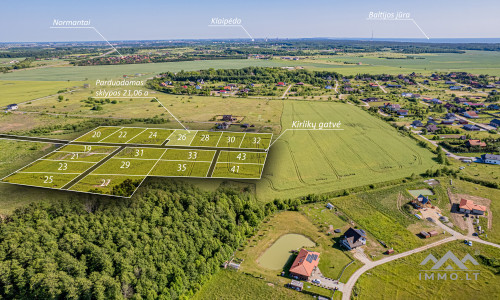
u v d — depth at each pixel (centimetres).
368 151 12975
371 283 6525
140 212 7369
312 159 12131
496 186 10100
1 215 6825
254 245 7800
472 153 12850
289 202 9238
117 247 6450
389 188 10169
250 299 6269
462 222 8469
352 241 7606
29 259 5862
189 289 6481
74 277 5788
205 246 7138
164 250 6650
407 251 7444
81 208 7225
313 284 6538
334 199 9600
